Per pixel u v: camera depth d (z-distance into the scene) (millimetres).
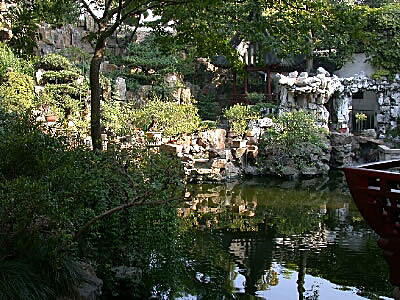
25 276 4723
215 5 9156
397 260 5094
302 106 20906
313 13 9773
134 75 22328
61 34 21922
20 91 14938
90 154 7066
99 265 6629
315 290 7680
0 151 5559
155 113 17875
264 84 25656
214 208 13328
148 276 7375
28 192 4656
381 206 5090
